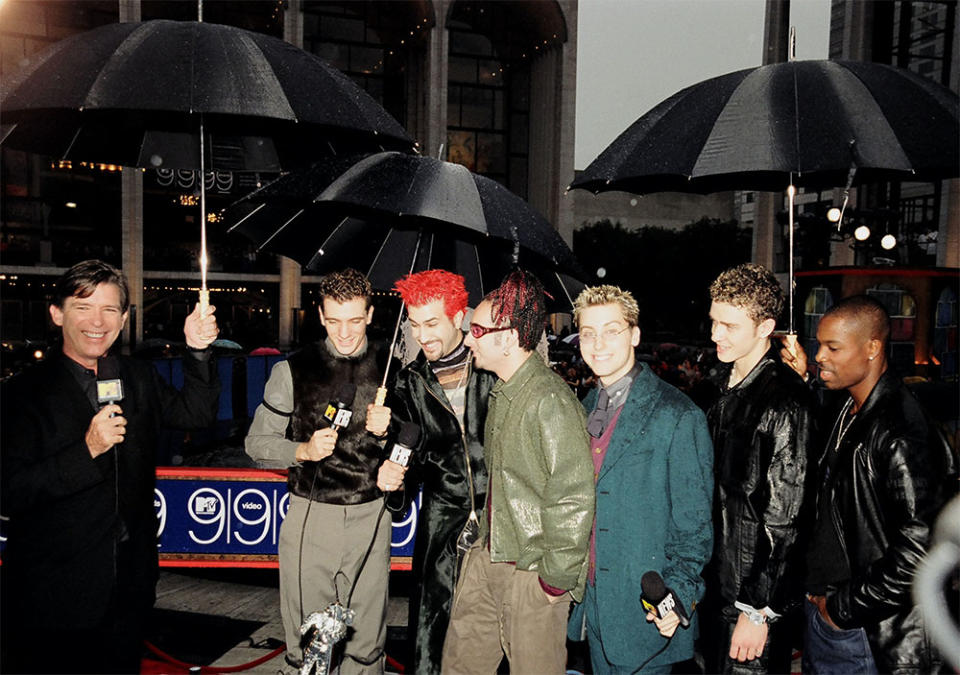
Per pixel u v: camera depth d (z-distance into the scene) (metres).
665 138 3.37
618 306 2.52
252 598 4.93
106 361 2.36
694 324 64.50
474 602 2.79
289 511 3.28
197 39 2.98
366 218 3.69
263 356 12.26
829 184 3.99
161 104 2.75
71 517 2.39
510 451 2.52
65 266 35.06
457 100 44.06
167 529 4.52
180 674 3.66
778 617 2.37
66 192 35.22
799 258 19.80
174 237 37.19
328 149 4.16
